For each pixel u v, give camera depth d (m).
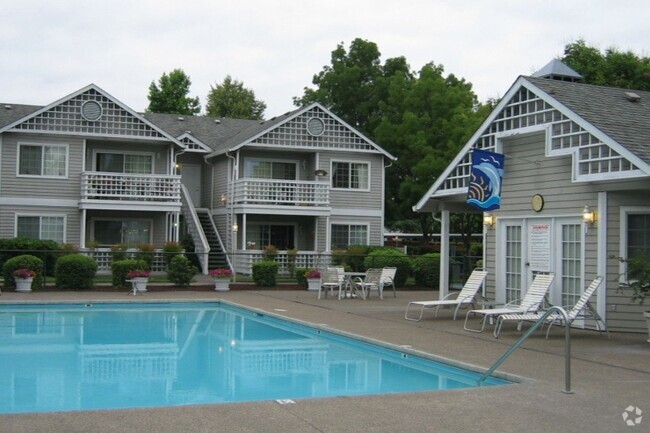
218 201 32.81
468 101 37.53
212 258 30.78
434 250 37.09
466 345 12.13
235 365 11.61
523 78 15.13
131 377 10.64
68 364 11.67
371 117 40.53
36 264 22.00
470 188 14.22
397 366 11.41
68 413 7.19
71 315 17.98
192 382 10.27
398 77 38.84
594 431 6.76
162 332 15.40
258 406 7.62
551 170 14.90
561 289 14.69
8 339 14.26
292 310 17.91
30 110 30.34
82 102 28.50
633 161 12.30
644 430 6.80
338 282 21.42
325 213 30.88
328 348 13.27
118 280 22.94
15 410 8.52
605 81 33.22
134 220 30.27
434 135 36.38
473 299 16.52
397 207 38.94
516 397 8.12
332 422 6.99
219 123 36.50
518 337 13.20
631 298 12.94
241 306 18.88
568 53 35.34
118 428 6.64
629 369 9.91
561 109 14.00
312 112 31.41
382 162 32.84
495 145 15.88
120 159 30.38
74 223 28.66
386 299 21.52
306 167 32.56
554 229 14.87
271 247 28.61
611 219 13.69
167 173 30.78
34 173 28.16
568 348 8.39
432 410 7.50
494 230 16.61
